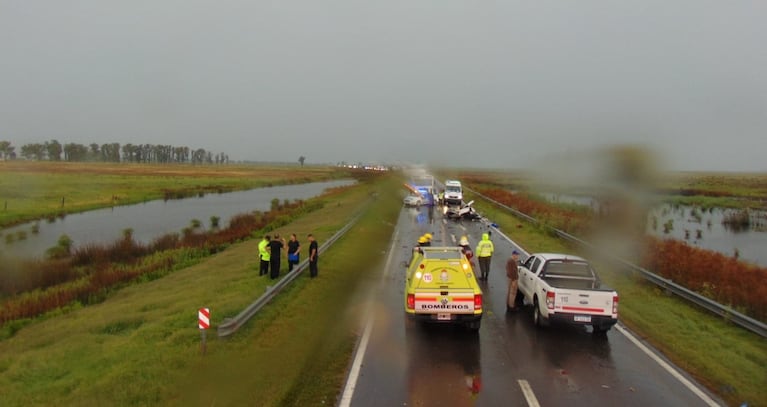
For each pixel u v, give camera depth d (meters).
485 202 49.75
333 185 101.69
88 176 95.94
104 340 11.84
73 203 55.16
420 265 11.58
